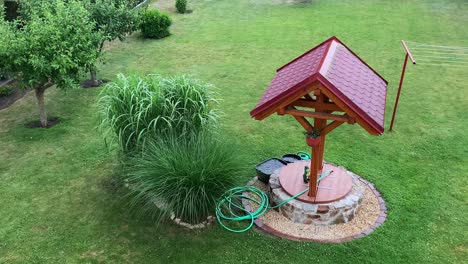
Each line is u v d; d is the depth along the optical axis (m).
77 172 6.41
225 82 9.73
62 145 7.16
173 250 4.93
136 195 5.68
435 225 5.23
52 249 4.96
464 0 16.64
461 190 5.88
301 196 5.30
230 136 7.36
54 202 5.75
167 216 5.40
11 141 7.29
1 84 9.59
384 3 16.47
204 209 5.23
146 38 13.06
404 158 6.66
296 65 5.44
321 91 4.38
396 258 4.75
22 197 5.86
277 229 5.20
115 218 5.45
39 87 7.45
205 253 4.87
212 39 12.81
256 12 15.69
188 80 6.08
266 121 7.92
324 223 5.23
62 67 7.06
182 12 15.84
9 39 6.87
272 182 5.69
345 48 5.71
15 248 4.97
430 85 9.37
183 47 12.18
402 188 5.92
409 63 10.59
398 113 8.13
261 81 9.75
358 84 4.85
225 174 5.23
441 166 6.44
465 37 12.38
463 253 4.82
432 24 13.71
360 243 4.95
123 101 5.79
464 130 7.49
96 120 7.74
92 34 8.16
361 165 6.46
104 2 9.82
